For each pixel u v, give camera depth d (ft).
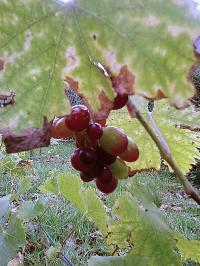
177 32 0.33
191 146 0.62
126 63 0.35
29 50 0.37
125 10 0.34
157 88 0.35
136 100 0.50
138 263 0.57
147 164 0.62
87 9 0.35
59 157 3.70
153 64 0.35
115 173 0.48
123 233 0.65
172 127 0.60
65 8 0.36
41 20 0.36
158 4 0.33
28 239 1.35
